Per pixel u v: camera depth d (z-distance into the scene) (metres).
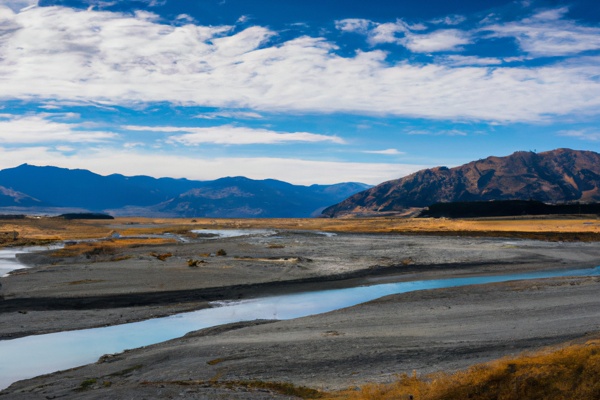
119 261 63.91
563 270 61.53
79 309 39.41
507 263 66.75
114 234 120.62
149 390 19.20
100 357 27.22
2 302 41.19
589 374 12.99
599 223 141.50
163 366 24.19
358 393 17.25
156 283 49.53
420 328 29.84
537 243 93.12
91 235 115.88
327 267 61.91
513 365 14.30
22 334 32.47
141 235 118.94
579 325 28.09
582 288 41.91
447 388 14.52
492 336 26.66
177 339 30.39
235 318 37.41
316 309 40.72
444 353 23.62
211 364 23.83
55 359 27.44
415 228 135.00
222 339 29.05
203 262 62.44
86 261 68.06
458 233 113.69
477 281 53.94
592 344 15.21
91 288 46.59
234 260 65.31
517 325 29.39
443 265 64.75
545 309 33.94
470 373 14.87
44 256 72.69
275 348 26.08
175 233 125.75
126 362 25.39
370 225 153.00
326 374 21.48
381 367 22.09
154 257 67.88
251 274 55.56
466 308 35.72
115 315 37.69
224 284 50.09
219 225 163.50
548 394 12.94
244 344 27.23
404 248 83.25
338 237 107.94
